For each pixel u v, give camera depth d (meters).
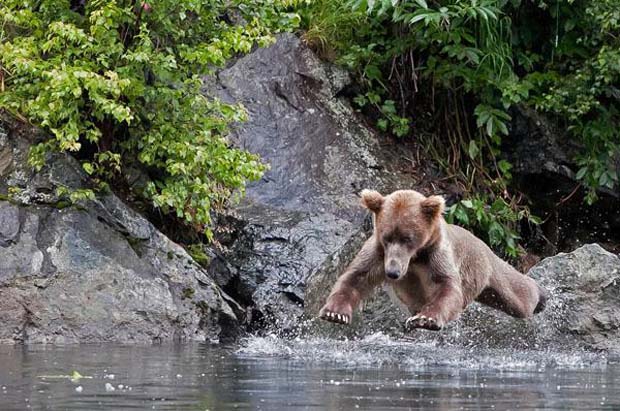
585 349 13.40
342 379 8.92
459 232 12.14
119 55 14.11
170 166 14.15
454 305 10.96
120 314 12.94
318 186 17.06
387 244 11.05
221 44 14.20
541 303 13.16
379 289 13.91
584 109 18.06
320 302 14.59
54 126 13.93
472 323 13.64
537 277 14.00
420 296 11.73
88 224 13.48
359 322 13.82
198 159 14.20
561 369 10.38
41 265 12.91
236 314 14.27
